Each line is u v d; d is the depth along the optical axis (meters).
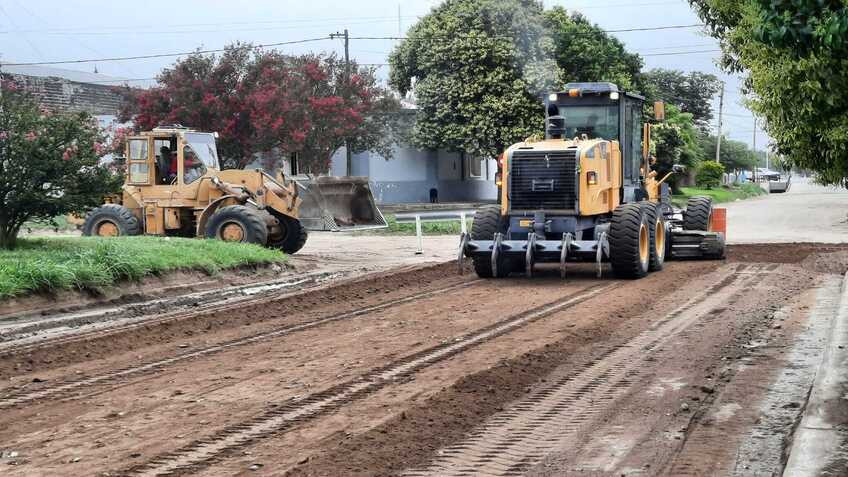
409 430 8.42
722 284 19.17
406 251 29.38
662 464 7.48
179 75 42.44
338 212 27.09
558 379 10.52
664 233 22.55
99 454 7.80
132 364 11.65
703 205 24.95
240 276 21.02
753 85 11.17
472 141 56.22
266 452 7.80
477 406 9.27
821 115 9.59
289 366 11.34
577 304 16.58
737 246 29.25
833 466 7.02
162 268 18.69
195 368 11.33
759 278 20.11
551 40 55.59
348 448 7.87
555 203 19.88
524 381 10.40
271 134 42.50
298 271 23.11
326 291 18.78
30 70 63.56
